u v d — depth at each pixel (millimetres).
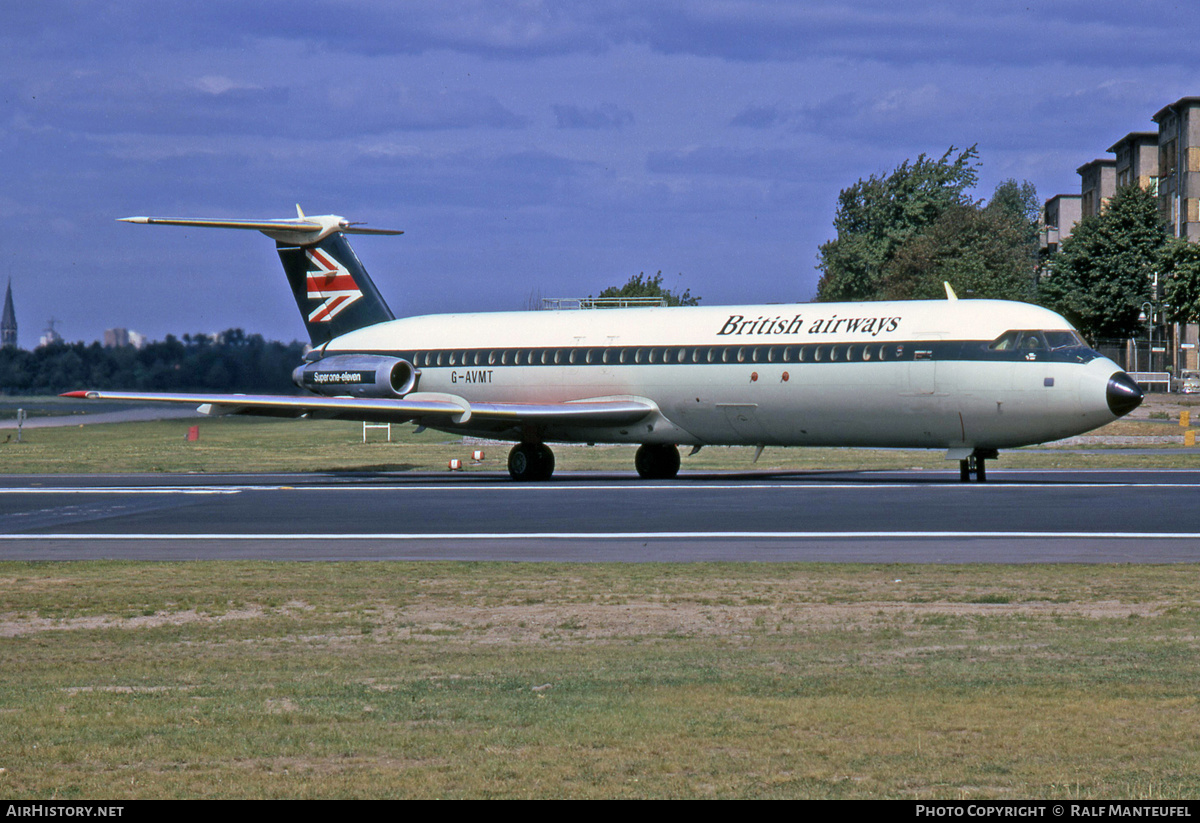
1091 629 57406
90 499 133625
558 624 61500
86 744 38219
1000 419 132250
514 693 45031
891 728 39094
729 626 60125
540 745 37656
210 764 36094
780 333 144250
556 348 159125
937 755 36188
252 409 151000
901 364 135625
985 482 140125
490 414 149125
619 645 55875
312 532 101125
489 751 37094
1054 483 138375
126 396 146750
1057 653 51781
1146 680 45969
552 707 42500
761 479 153000
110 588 74375
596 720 40531
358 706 43062
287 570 80688
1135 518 102562
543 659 52594
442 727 39938
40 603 69562
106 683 48500
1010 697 43094
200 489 145250
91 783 34406
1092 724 39344
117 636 60031
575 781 34094
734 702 42875
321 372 173875
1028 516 104875
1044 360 129875
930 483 140375
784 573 76688
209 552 90375
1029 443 134000
